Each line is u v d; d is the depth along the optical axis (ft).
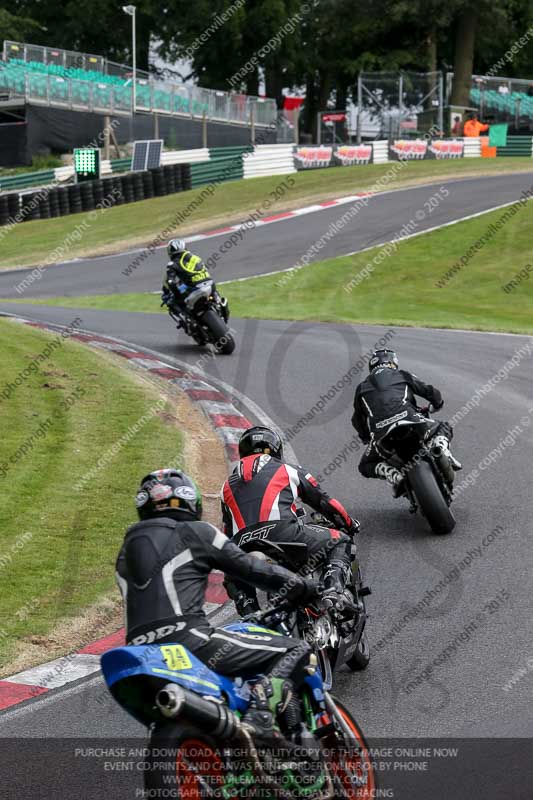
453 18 454.40
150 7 488.02
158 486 34.19
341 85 556.10
